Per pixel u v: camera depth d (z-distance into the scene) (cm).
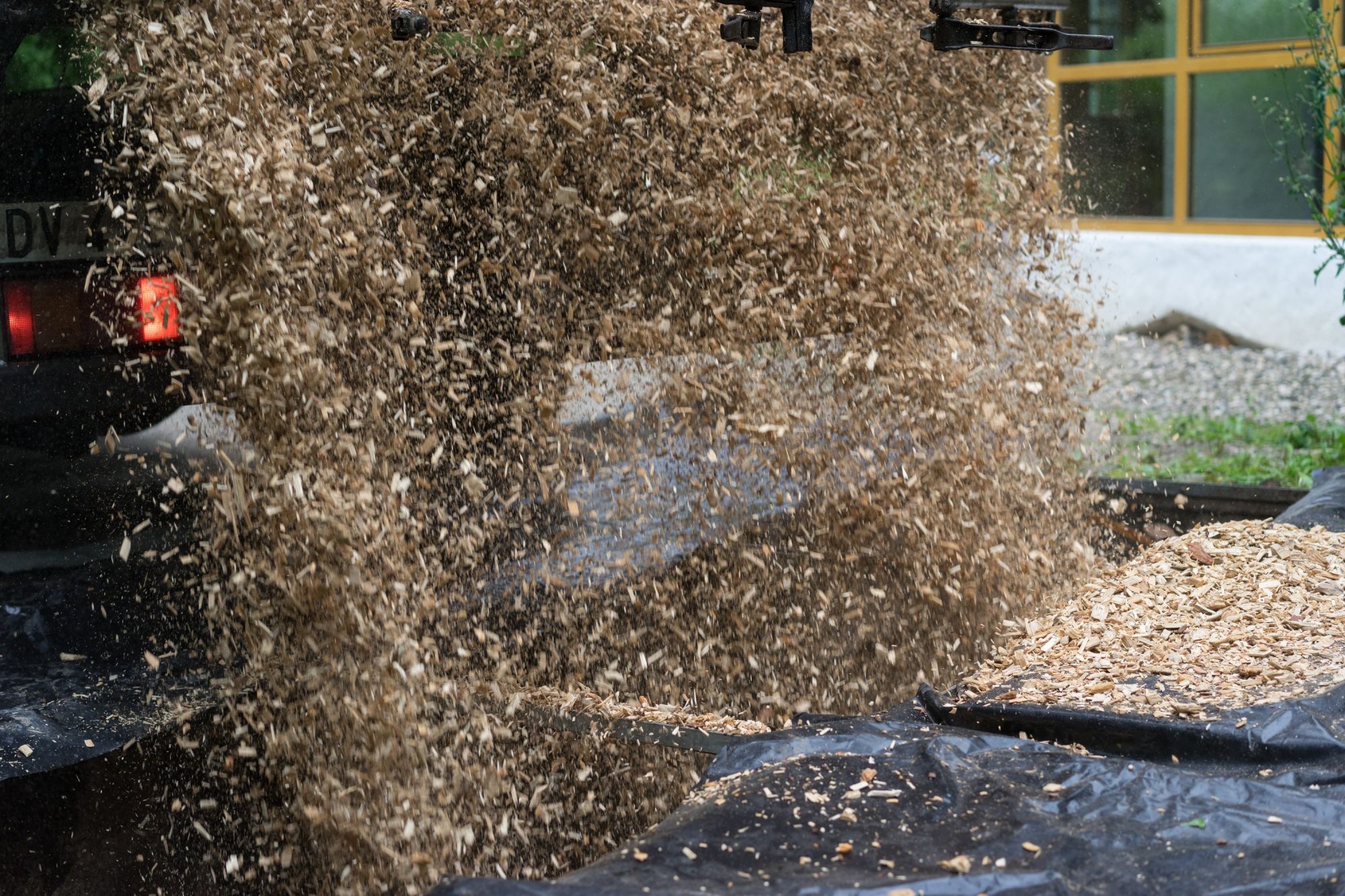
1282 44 750
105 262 319
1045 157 398
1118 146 832
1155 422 639
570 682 308
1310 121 746
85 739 262
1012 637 306
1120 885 178
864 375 347
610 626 331
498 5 311
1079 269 410
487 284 340
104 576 332
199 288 265
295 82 284
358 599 258
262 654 265
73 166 310
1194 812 198
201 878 254
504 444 348
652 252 346
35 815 248
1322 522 363
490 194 333
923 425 343
